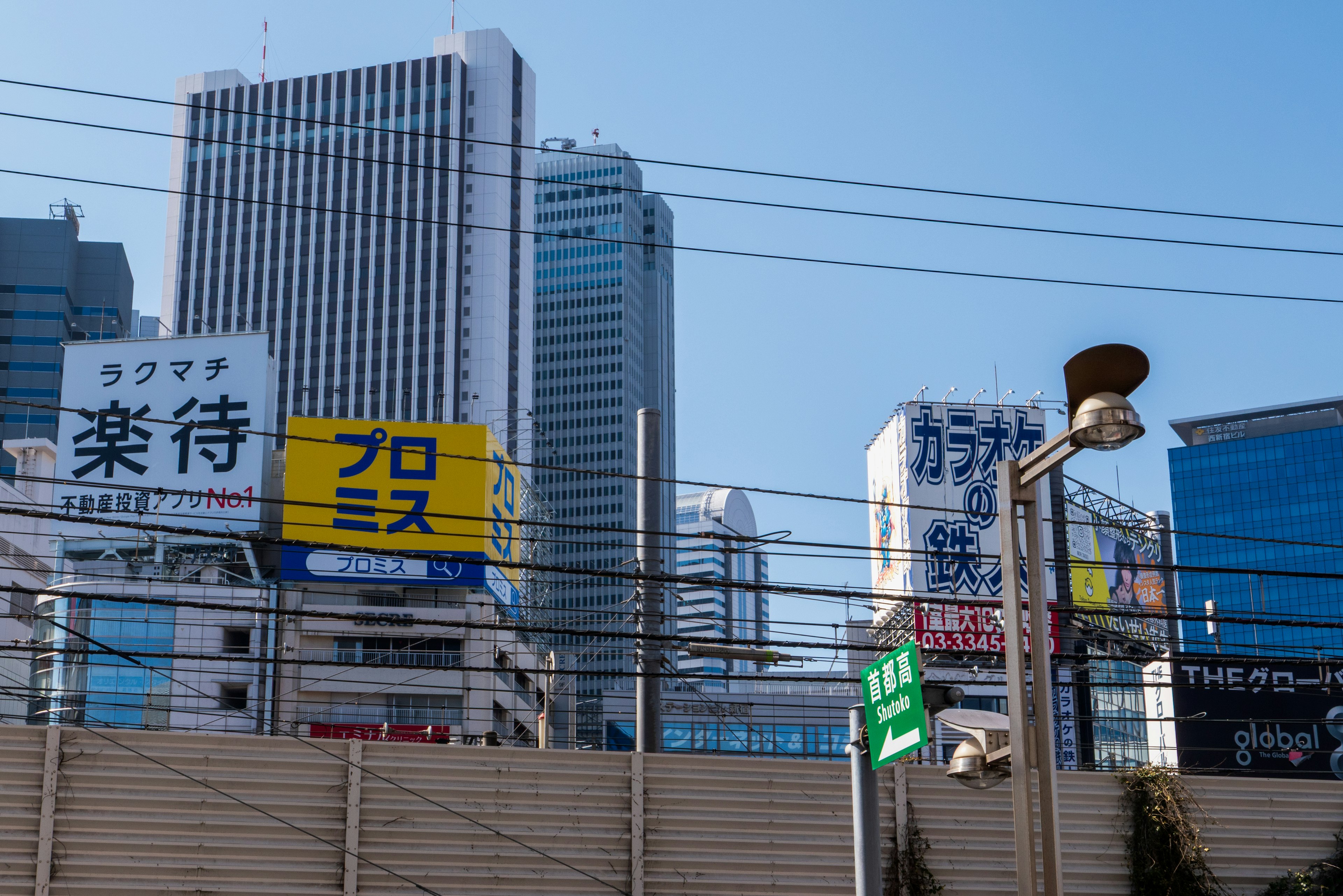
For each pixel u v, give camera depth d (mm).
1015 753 16312
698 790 22391
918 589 92812
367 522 81625
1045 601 16766
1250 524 192750
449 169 94438
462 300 191250
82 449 85188
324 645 86625
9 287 194125
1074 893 23125
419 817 21516
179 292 197875
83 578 84312
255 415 85062
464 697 86562
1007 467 17000
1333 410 198125
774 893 22297
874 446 103688
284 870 21125
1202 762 41188
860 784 18781
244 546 84250
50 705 82000
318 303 194125
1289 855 23656
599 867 21812
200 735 21266
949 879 22938
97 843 20734
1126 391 16062
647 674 24734
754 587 23328
